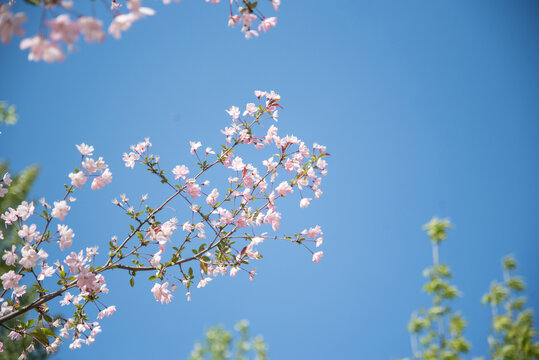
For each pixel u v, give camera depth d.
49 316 2.75
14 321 2.84
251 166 3.43
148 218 3.02
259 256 3.19
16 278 2.52
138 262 2.95
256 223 3.32
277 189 3.38
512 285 9.02
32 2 1.48
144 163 3.20
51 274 2.71
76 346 3.01
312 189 3.50
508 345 8.51
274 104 3.47
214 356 12.46
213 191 3.27
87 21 1.36
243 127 3.47
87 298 2.96
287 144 3.48
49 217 2.59
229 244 3.21
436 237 9.66
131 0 1.51
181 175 3.27
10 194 7.47
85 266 2.70
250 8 2.33
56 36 1.32
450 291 9.12
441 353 8.73
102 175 2.72
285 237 3.29
